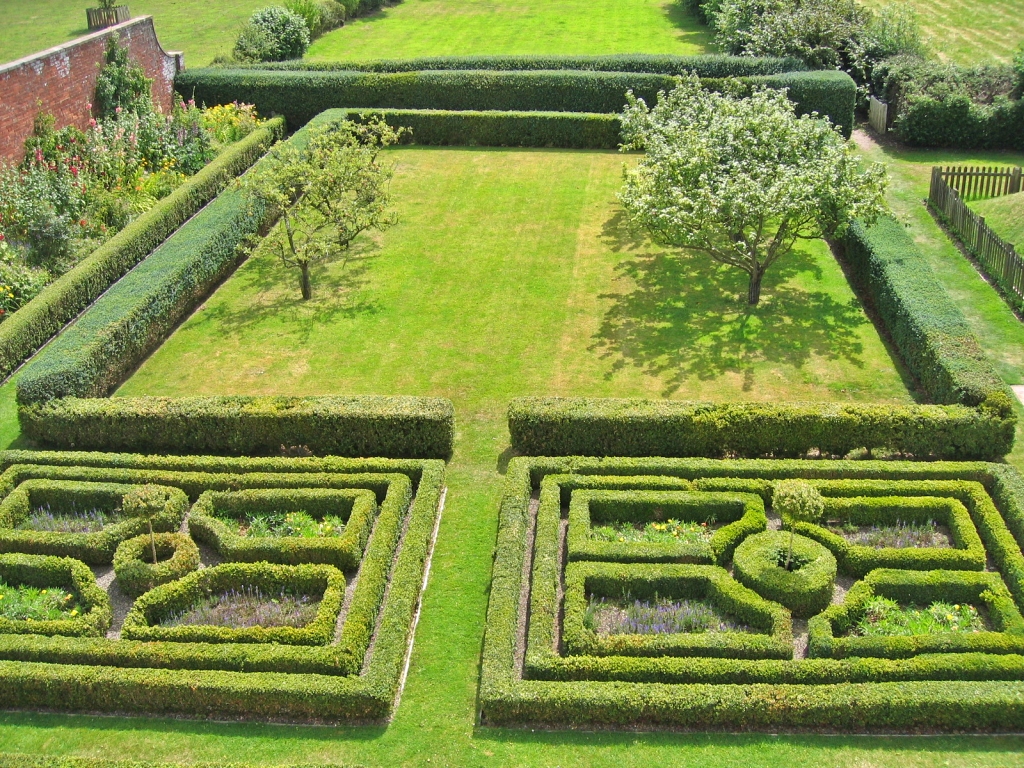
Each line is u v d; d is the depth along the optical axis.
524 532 15.05
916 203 26.50
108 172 27.03
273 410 17.58
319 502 15.91
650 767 11.55
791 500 13.80
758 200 19.34
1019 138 30.16
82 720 12.59
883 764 11.52
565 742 11.98
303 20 41.75
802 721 11.98
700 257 24.05
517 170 29.91
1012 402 17.83
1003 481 15.64
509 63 35.19
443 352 20.58
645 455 17.28
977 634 12.67
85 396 18.61
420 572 14.49
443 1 53.88
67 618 13.93
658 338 20.77
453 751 11.93
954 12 44.88
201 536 15.56
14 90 26.41
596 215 26.58
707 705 11.95
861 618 13.48
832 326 21.05
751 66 33.09
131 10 49.72
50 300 21.27
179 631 13.24
